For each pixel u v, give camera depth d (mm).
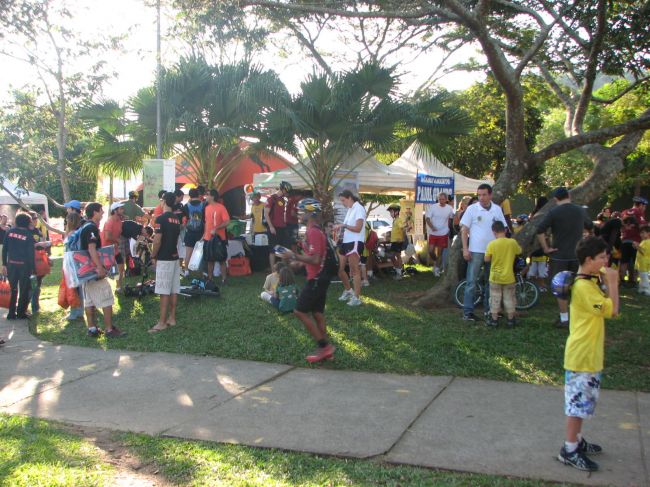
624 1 11344
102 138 15000
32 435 4613
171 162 12078
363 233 9250
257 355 6977
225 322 8414
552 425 4660
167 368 6598
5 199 20500
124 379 6230
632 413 4895
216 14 10422
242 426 4812
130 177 16438
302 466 4020
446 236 12578
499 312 8352
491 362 6383
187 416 5090
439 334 7500
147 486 3771
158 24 12750
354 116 11969
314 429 4703
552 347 6832
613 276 3898
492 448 4234
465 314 8219
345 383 5934
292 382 6004
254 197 13266
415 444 4344
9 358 7145
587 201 9750
